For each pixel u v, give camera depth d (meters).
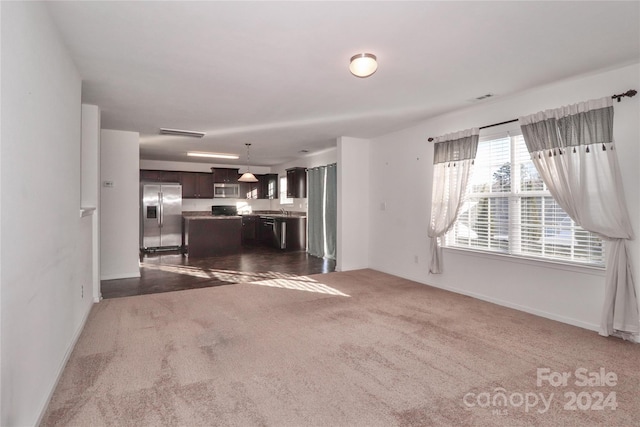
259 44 2.53
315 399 2.02
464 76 3.17
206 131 5.41
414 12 2.12
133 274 5.36
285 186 9.44
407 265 5.27
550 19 2.20
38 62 1.84
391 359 2.54
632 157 2.90
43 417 1.82
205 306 3.84
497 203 3.98
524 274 3.68
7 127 1.42
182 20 2.19
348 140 5.90
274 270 5.95
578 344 2.81
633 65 2.89
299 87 3.45
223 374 2.31
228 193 9.57
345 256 5.92
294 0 1.98
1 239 1.35
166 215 8.40
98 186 4.00
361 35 2.40
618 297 2.87
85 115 3.91
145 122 4.80
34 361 1.74
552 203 3.47
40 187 1.84
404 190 5.32
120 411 1.88
